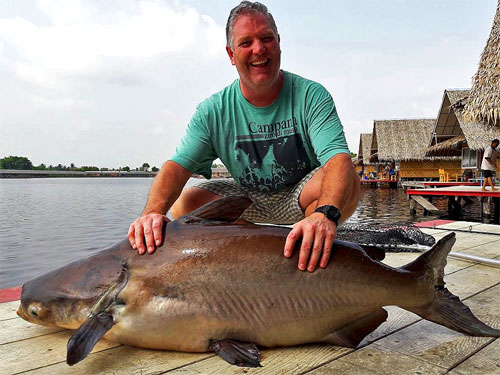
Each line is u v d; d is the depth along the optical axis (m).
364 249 2.42
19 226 14.50
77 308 2.27
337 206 2.45
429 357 2.12
